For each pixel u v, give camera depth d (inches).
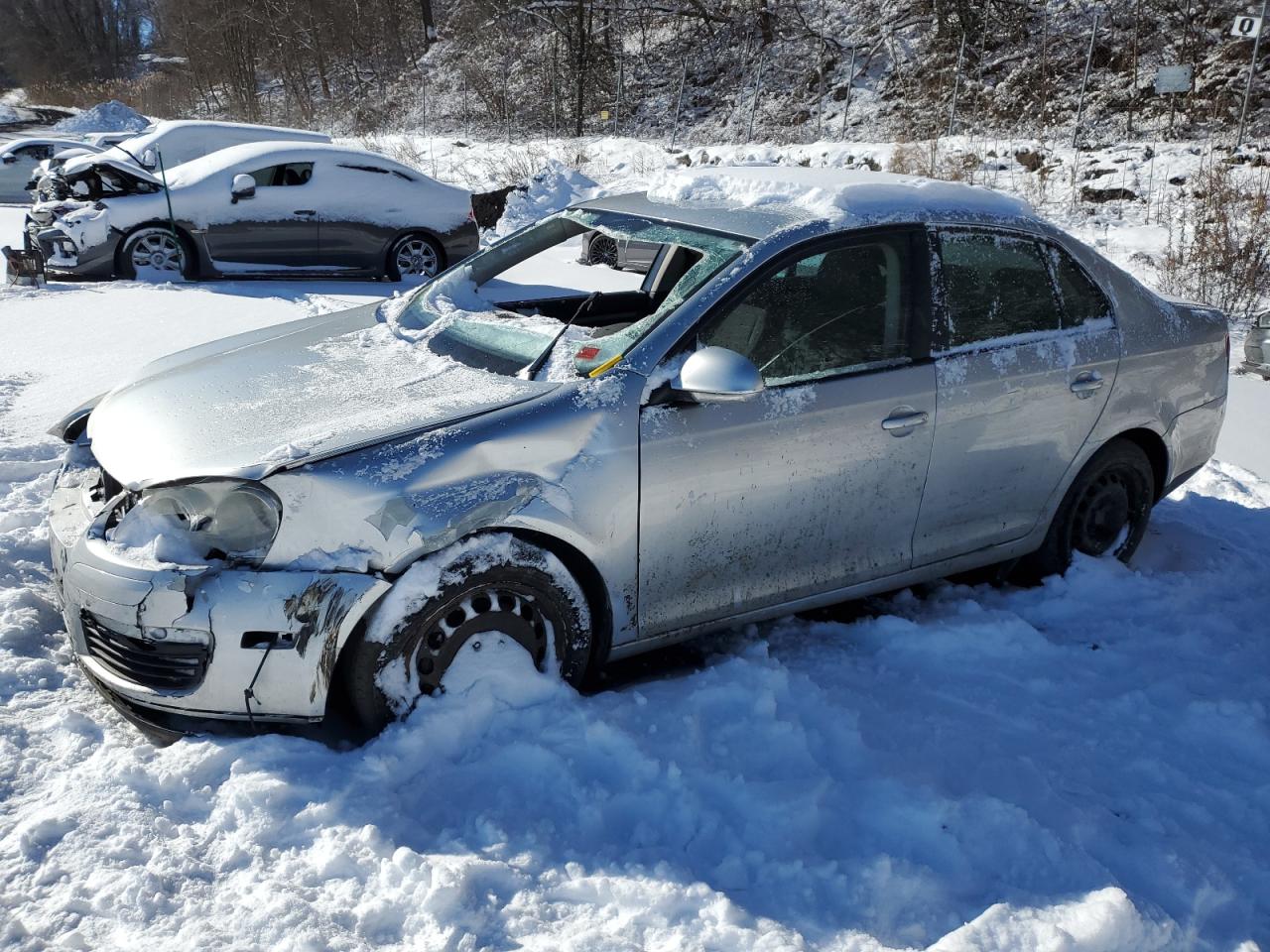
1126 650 156.1
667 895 98.7
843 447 141.4
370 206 469.7
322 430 119.4
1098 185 612.1
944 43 1021.8
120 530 116.0
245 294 418.6
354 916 95.0
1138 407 172.9
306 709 113.5
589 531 124.8
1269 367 343.6
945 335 151.3
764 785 114.4
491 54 1375.5
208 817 107.4
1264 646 158.7
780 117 1080.2
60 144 815.1
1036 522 168.2
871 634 154.3
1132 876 108.0
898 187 155.7
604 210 164.2
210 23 1770.4
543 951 92.6
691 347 132.3
